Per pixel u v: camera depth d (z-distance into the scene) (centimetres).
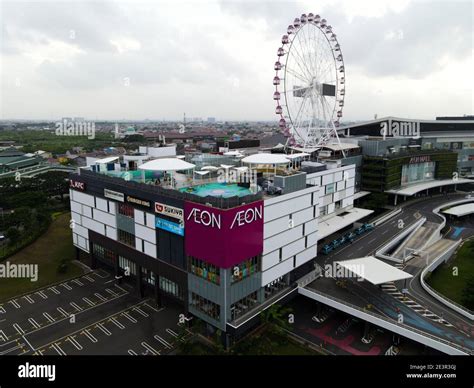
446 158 14812
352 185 10856
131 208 6656
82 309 6444
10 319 6144
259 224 5522
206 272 5366
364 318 5522
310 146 11569
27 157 19150
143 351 5275
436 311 5731
